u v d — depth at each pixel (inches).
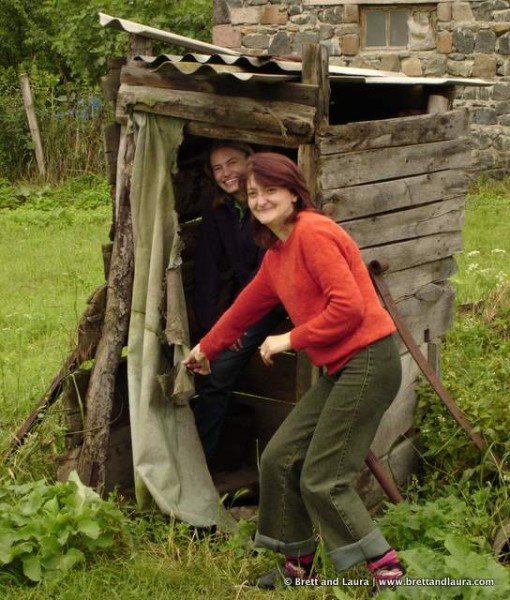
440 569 141.2
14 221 453.7
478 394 191.2
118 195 173.3
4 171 540.7
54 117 539.2
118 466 186.5
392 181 171.6
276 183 140.3
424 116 176.4
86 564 157.2
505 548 162.4
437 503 167.6
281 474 149.1
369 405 142.6
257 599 149.0
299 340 140.7
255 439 201.6
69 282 342.0
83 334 178.7
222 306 193.9
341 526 143.6
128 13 557.9
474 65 472.7
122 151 172.2
